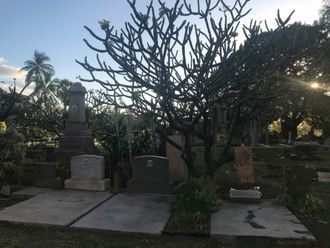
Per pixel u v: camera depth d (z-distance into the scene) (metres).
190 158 5.09
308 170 4.73
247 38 4.23
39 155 7.91
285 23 4.21
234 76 4.33
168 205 4.72
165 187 5.41
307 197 4.68
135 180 5.48
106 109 11.12
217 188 5.32
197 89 4.30
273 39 4.27
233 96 4.72
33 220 4.01
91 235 3.69
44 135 11.48
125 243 3.47
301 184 4.73
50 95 17.53
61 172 5.79
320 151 13.70
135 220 4.07
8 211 4.36
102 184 5.56
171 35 4.01
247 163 5.22
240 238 3.53
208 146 5.05
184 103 4.98
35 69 33.34
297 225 3.86
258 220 4.04
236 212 4.36
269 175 7.22
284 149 13.22
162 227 3.83
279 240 3.48
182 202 4.46
